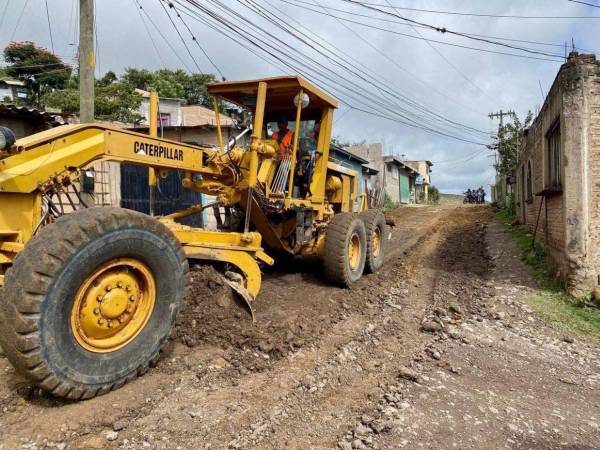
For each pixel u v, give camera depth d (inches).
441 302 267.3
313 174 282.2
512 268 345.4
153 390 141.8
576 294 271.9
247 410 135.3
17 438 116.1
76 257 124.3
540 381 171.6
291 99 260.4
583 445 128.1
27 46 1146.7
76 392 128.0
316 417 134.6
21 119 429.4
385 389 153.6
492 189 1546.5
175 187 522.3
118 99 1013.2
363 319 229.6
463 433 130.0
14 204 143.5
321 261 311.3
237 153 229.3
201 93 1509.6
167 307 152.9
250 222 265.6
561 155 293.0
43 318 118.6
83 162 155.9
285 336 189.3
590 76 274.5
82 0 317.7
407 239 535.8
